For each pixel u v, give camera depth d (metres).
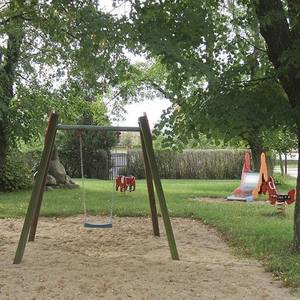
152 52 5.83
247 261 7.03
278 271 6.33
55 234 9.11
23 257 7.01
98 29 5.80
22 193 17.00
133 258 7.00
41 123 17.86
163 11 6.44
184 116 7.34
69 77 16.56
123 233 9.27
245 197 15.12
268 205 13.48
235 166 31.31
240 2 7.22
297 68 6.80
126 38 5.89
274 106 6.90
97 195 15.80
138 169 30.44
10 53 16.73
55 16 7.10
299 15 6.93
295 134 7.68
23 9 8.03
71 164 29.92
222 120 6.85
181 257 7.22
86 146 29.72
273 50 7.11
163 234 9.18
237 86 7.18
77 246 8.01
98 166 30.06
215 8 7.20
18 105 17.67
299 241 7.40
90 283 5.64
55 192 16.88
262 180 15.58
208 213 11.51
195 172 31.36
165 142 7.54
